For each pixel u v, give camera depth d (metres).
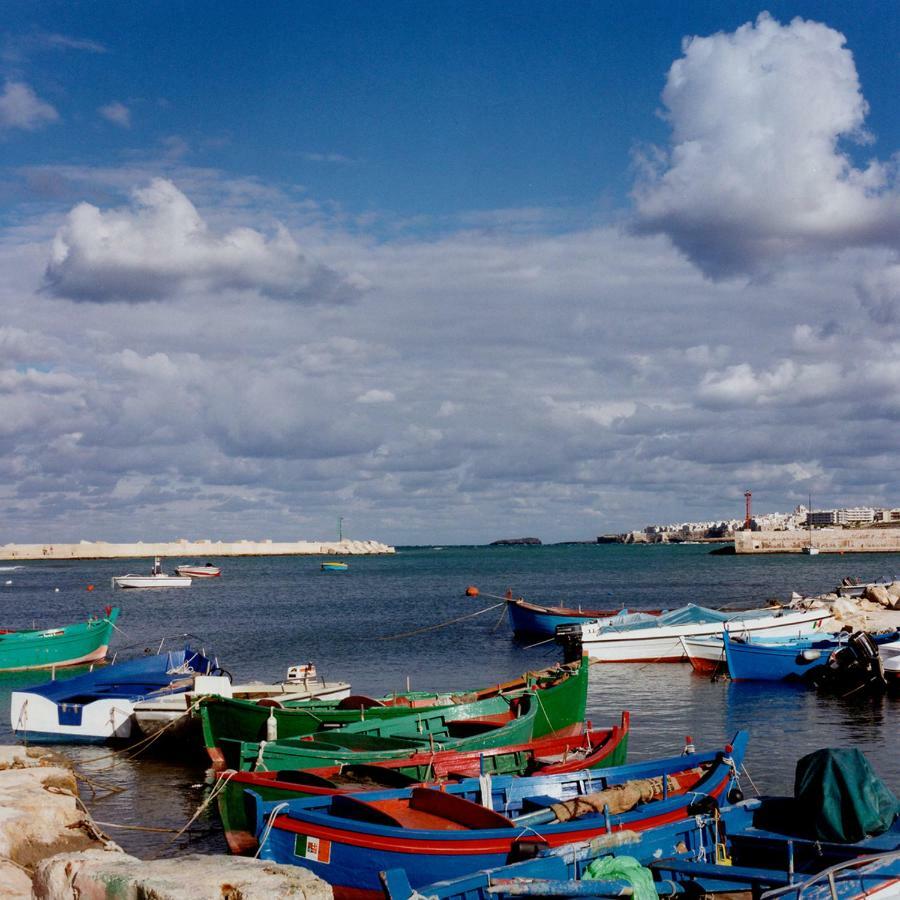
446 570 169.50
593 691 37.19
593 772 17.84
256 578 154.75
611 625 45.25
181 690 30.66
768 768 24.36
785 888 12.33
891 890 12.80
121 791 24.03
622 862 13.42
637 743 27.83
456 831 14.51
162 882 8.99
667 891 13.65
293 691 29.08
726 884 13.50
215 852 19.36
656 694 36.22
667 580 117.44
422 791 16.42
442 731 23.55
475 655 50.62
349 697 26.05
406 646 54.94
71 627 48.91
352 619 73.88
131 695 30.98
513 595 95.00
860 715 31.28
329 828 14.95
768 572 132.12
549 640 53.22
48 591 119.62
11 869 13.48
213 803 22.78
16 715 29.19
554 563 190.75
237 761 23.39
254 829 15.90
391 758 19.69
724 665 40.12
